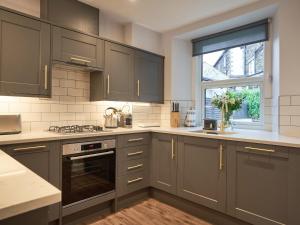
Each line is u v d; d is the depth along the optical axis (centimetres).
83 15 254
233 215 208
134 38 315
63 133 215
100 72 263
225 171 214
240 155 203
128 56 288
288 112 222
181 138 253
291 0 222
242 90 306
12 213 54
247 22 282
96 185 231
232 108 265
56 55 219
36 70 206
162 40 348
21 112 226
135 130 266
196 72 356
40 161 191
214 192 223
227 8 267
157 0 250
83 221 228
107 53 264
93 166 229
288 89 222
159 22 310
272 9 246
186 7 265
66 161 207
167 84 339
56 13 233
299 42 216
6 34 189
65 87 260
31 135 200
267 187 186
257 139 190
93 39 250
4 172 82
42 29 210
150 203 274
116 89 274
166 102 341
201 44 340
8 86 190
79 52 237
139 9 272
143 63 309
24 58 198
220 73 332
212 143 224
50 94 215
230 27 299
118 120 299
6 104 216
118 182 251
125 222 227
